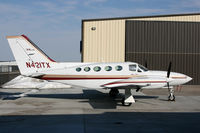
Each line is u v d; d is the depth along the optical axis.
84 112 8.34
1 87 17.53
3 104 10.10
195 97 12.62
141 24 19.36
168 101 11.12
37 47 11.40
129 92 9.81
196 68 19.70
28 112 8.29
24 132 5.74
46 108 9.13
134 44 19.33
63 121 6.89
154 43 19.48
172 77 10.95
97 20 19.02
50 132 5.75
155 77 10.18
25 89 16.72
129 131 5.89
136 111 8.59
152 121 6.97
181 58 19.62
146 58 19.47
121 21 19.19
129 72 11.11
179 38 19.58
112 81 11.15
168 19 19.48
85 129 6.03
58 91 15.48
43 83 17.95
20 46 11.27
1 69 27.91
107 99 11.72
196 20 19.58
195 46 19.67
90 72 11.23
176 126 6.42
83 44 19.05
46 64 11.42
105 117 7.50
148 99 11.77
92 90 16.12
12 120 7.01
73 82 11.37
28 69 11.34
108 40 19.14
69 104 10.13
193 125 6.53
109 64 11.39
